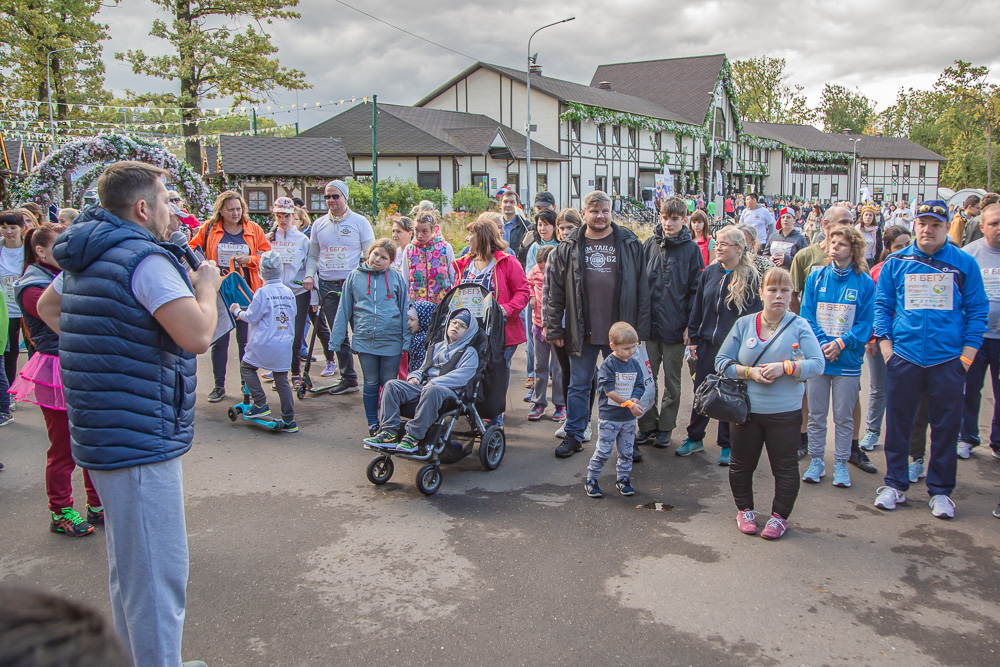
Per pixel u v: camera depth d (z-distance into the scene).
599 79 61.59
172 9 27.61
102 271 2.64
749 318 4.57
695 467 5.78
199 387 8.03
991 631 3.42
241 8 28.08
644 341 5.92
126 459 2.66
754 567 4.06
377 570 4.02
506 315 6.50
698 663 3.18
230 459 5.82
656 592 3.78
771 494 5.18
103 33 30.98
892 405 4.89
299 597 3.72
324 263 7.86
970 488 5.26
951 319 4.68
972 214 8.29
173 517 2.81
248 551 4.23
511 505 4.98
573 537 4.46
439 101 46.91
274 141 28.30
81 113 32.59
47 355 4.29
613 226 5.97
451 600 3.70
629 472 5.18
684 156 53.31
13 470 5.50
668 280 6.00
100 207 2.77
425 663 3.18
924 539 4.42
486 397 5.72
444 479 5.51
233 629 3.43
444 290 7.31
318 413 7.19
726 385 4.38
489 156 38.31
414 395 5.36
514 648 3.29
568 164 43.50
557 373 6.96
